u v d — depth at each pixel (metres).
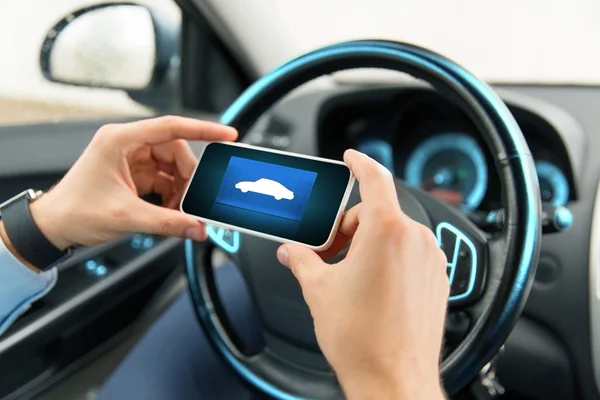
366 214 0.43
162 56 1.34
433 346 0.41
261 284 0.74
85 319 0.92
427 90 1.03
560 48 1.09
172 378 0.83
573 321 0.84
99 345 0.97
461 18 1.25
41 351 0.85
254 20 1.31
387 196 0.43
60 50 1.19
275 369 0.74
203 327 0.77
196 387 0.85
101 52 1.26
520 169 0.59
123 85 1.30
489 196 1.04
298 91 1.26
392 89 1.06
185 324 0.91
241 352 0.77
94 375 0.95
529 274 0.57
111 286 0.96
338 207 0.55
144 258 1.05
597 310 0.82
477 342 0.59
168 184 0.75
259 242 0.73
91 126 1.17
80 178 0.63
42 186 1.07
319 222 0.55
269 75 0.74
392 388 0.39
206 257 0.78
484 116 0.61
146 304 1.08
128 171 0.65
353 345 0.41
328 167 0.57
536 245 0.58
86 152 0.64
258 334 0.93
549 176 0.90
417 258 0.42
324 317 0.43
